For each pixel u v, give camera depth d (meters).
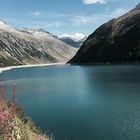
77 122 40.47
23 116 21.19
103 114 45.44
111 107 51.62
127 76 113.50
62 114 46.69
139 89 75.25
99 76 124.38
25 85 103.19
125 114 44.81
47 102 60.34
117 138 32.19
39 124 39.78
